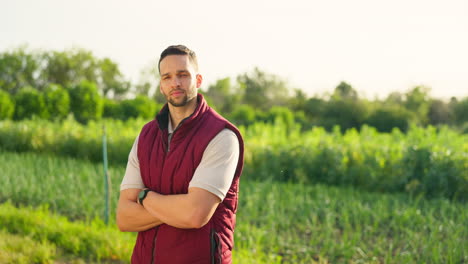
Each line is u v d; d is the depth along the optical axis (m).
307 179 10.77
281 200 8.55
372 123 36.62
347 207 8.23
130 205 2.14
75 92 34.84
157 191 2.08
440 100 42.47
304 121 36.31
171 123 2.11
